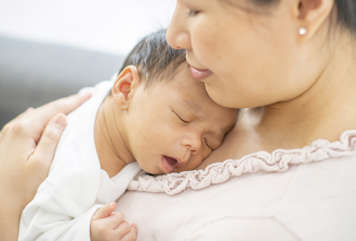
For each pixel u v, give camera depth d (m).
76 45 1.82
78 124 0.94
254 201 0.67
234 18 0.57
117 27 2.14
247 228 0.64
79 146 0.89
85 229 0.77
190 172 0.77
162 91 0.85
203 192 0.73
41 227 0.81
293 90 0.66
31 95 1.59
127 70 0.94
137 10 2.17
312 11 0.57
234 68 0.61
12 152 0.92
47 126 0.94
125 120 0.90
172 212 0.73
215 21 0.58
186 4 0.61
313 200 0.64
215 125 0.84
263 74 0.62
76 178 0.83
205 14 0.59
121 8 2.24
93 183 0.84
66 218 0.83
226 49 0.60
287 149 0.71
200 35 0.60
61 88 1.61
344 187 0.63
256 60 0.60
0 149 0.94
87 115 0.96
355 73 0.70
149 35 1.01
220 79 0.65
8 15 2.12
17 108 1.57
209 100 0.83
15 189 0.87
